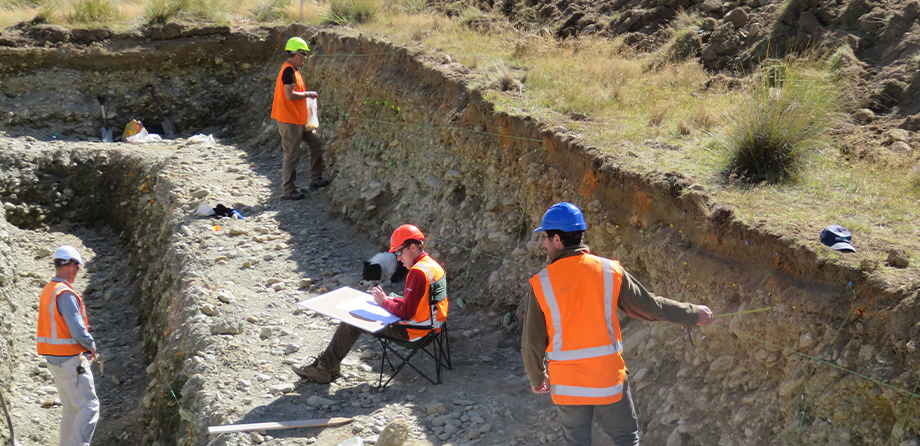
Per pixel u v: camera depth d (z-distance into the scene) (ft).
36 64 38.34
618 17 30.40
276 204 28.68
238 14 44.16
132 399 22.38
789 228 12.69
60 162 34.14
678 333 14.07
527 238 19.81
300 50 27.43
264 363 17.30
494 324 19.21
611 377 10.09
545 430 13.71
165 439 18.13
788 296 11.94
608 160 16.81
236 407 15.29
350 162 29.07
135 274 29.48
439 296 15.80
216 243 24.54
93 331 26.37
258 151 35.73
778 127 15.61
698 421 12.67
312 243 25.34
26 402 22.29
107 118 39.09
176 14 41.96
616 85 22.90
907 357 10.09
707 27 26.40
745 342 12.60
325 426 14.51
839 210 13.57
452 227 22.62
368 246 25.27
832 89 17.34
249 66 41.50
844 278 11.30
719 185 15.14
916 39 19.66
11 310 26.08
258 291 21.39
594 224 16.93
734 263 13.33
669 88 22.75
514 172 20.48
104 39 39.81
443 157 23.90
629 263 15.99
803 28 22.75
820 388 11.04
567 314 10.05
